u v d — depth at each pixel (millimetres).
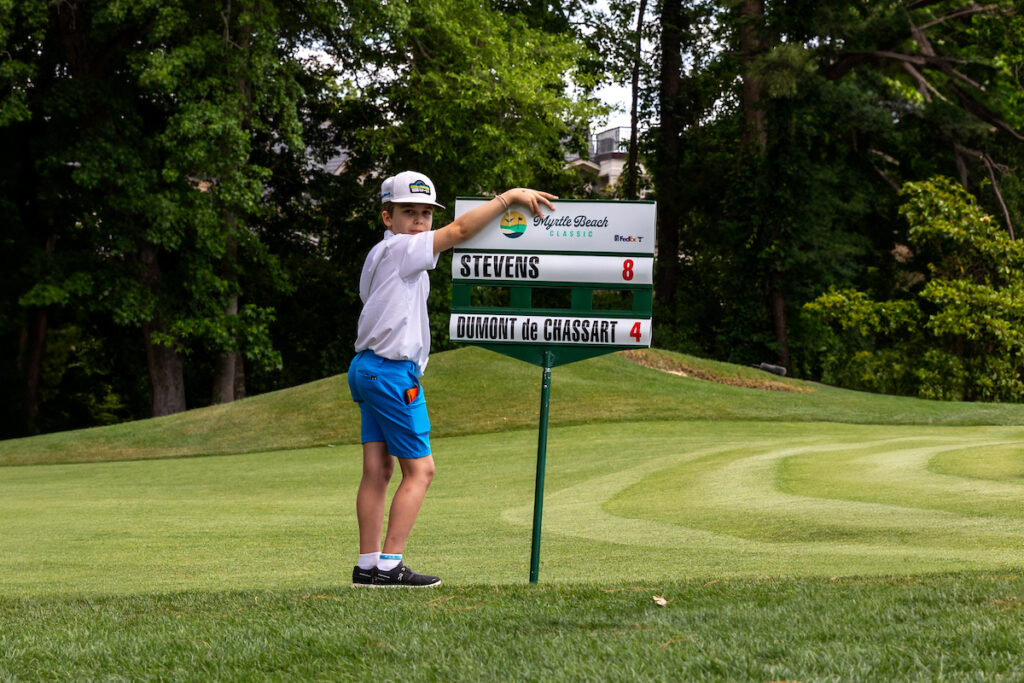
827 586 3980
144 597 4301
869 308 30156
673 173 36812
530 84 27281
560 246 4688
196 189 24719
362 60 28953
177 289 26547
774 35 30750
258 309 27172
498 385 22078
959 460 10695
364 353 4402
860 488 9383
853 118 31031
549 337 4734
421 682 2701
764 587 3998
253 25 23656
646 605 3666
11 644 3277
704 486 10359
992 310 27172
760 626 3197
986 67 31094
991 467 10102
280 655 3055
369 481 4492
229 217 26578
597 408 20797
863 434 16969
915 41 30641
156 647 3191
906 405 22312
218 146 23797
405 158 30766
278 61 24641
